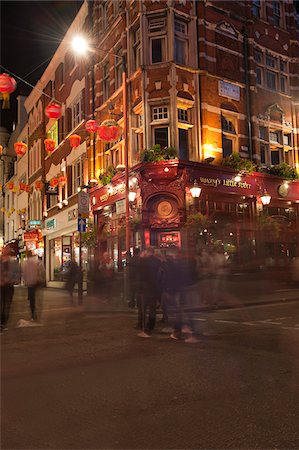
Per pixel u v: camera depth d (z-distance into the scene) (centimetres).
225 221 1905
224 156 2042
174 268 923
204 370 623
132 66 2023
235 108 2100
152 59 1956
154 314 938
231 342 823
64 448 378
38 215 3425
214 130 1989
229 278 1484
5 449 377
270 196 2081
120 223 2061
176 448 374
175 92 1878
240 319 1145
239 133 2095
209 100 1994
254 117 2142
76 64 2666
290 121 2359
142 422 432
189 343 824
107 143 2284
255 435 396
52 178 2802
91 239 2219
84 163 2497
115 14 2214
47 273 3134
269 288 1692
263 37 2288
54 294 2319
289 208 2225
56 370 645
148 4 1950
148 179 1811
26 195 3775
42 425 432
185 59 1977
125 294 1567
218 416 444
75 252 2658
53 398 515
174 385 554
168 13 1923
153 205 1830
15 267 1159
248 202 2027
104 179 2125
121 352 759
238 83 2112
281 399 493
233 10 2164
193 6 2002
